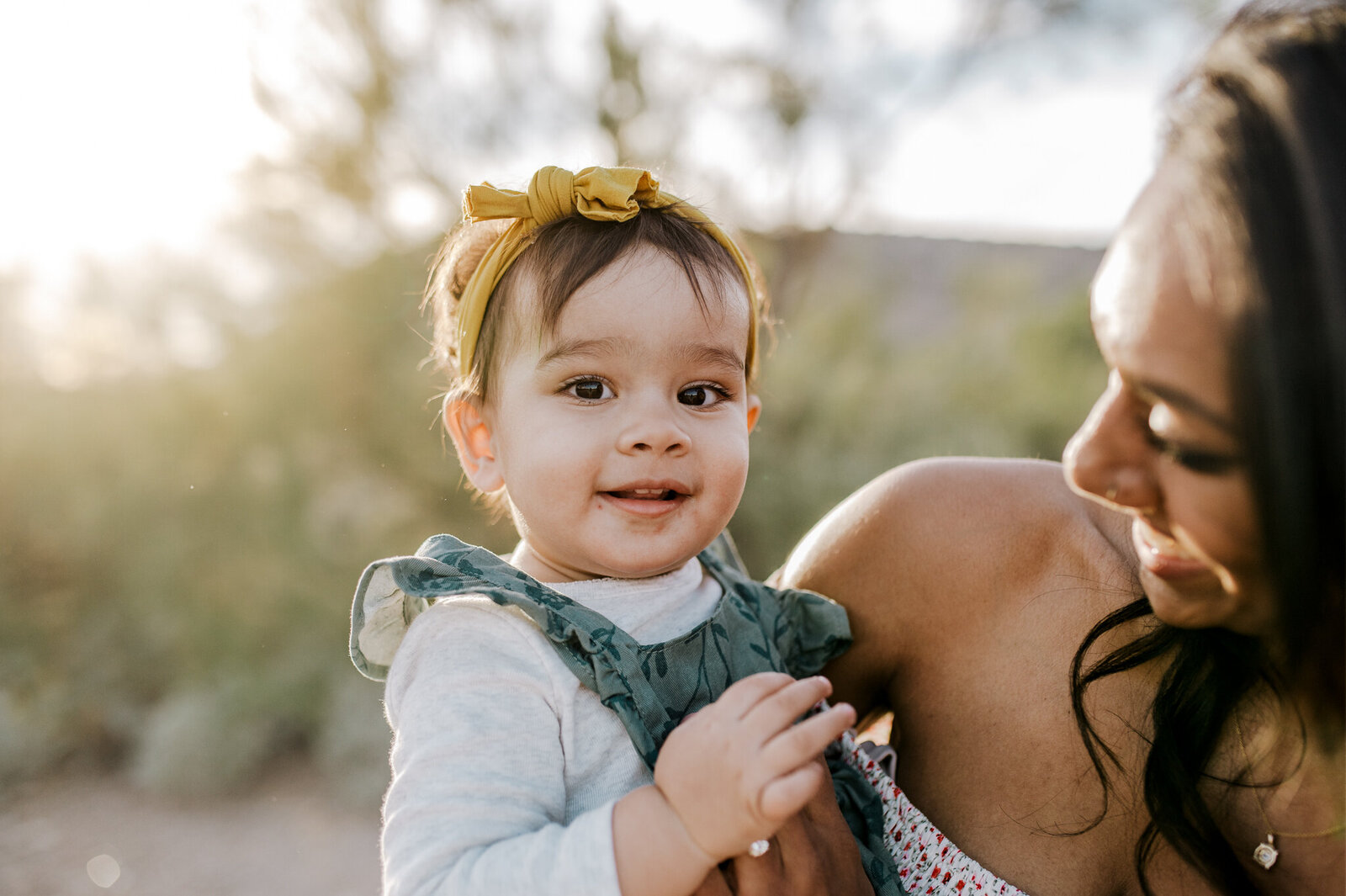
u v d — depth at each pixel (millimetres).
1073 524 987
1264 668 765
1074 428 6168
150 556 6055
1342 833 787
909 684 1034
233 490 5805
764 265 5742
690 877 765
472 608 943
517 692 898
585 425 989
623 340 996
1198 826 812
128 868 4715
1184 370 577
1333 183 549
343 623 5906
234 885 4562
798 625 1073
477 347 1102
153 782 5461
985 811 925
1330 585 587
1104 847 878
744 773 749
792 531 5418
